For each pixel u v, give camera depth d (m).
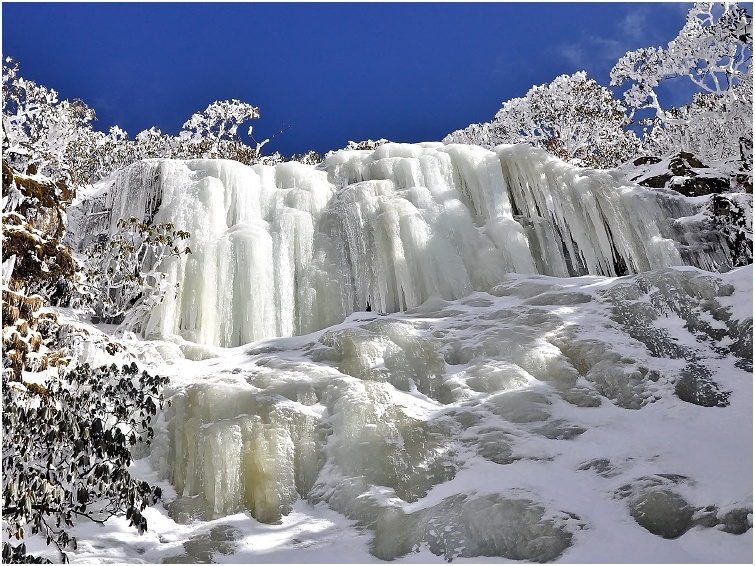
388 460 7.16
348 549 6.27
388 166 13.55
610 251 12.90
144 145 25.89
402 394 8.23
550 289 10.67
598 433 7.35
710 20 21.19
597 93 27.30
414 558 6.05
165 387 8.39
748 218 12.67
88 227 13.28
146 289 10.48
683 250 12.80
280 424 7.54
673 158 17.34
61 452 5.72
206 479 7.12
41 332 7.14
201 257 11.06
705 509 5.86
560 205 13.16
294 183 13.30
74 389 6.24
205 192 11.98
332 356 9.13
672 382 7.91
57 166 15.91
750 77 19.72
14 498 5.21
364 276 11.84
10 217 5.79
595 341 8.66
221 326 10.82
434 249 11.56
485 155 13.57
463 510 6.29
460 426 7.62
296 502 7.08
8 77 17.19
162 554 6.26
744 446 6.63
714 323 8.78
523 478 6.71
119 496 6.12
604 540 5.73
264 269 11.19
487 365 8.59
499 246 12.19
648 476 6.42
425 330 9.63
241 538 6.52
